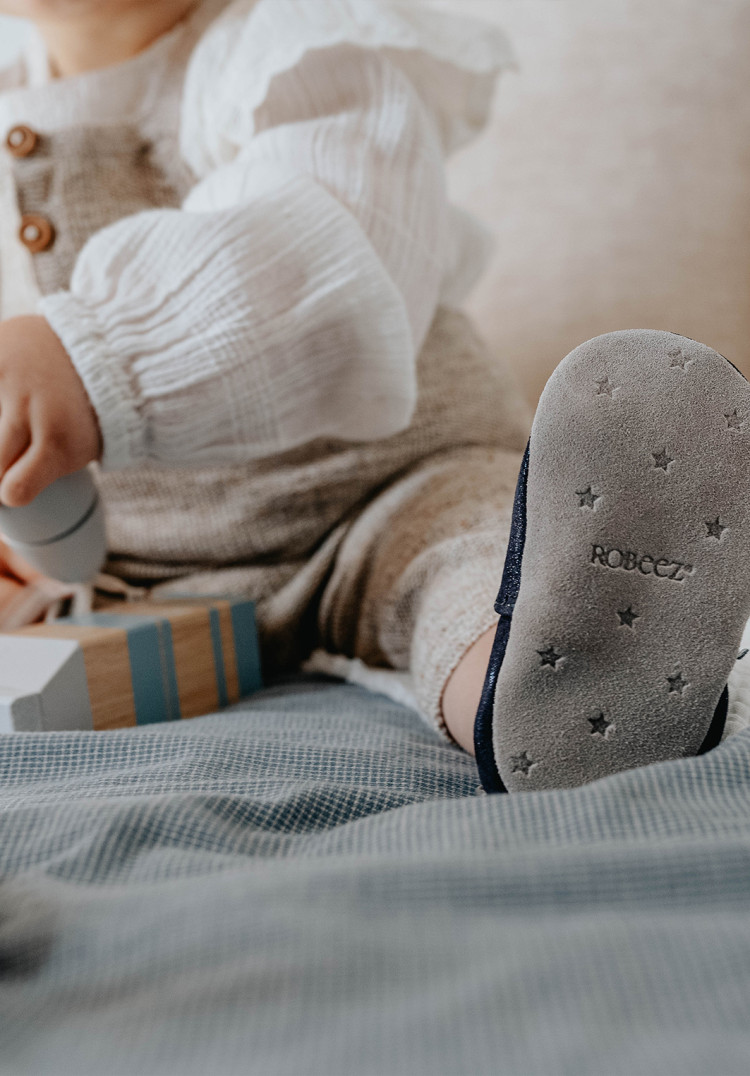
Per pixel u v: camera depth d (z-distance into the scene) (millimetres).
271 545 771
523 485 415
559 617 377
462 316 907
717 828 305
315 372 598
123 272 572
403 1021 213
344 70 677
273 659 795
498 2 1111
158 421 570
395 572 650
